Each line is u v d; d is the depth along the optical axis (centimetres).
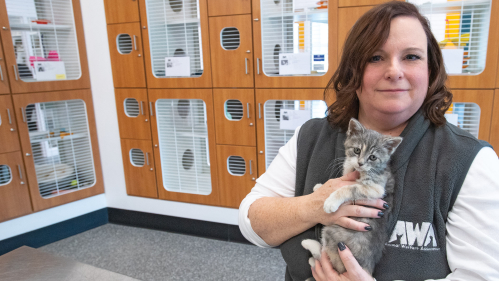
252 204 94
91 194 270
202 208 249
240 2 201
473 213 66
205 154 247
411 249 72
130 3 230
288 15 195
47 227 247
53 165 251
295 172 97
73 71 256
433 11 168
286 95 204
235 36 220
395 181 77
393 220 74
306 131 97
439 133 77
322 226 86
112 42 243
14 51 222
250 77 210
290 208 85
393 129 86
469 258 65
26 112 241
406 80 72
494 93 161
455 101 168
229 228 244
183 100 242
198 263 218
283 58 200
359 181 79
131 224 277
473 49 167
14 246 231
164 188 257
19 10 224
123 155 263
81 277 104
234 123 222
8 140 222
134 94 247
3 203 223
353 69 79
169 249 237
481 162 69
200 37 224
